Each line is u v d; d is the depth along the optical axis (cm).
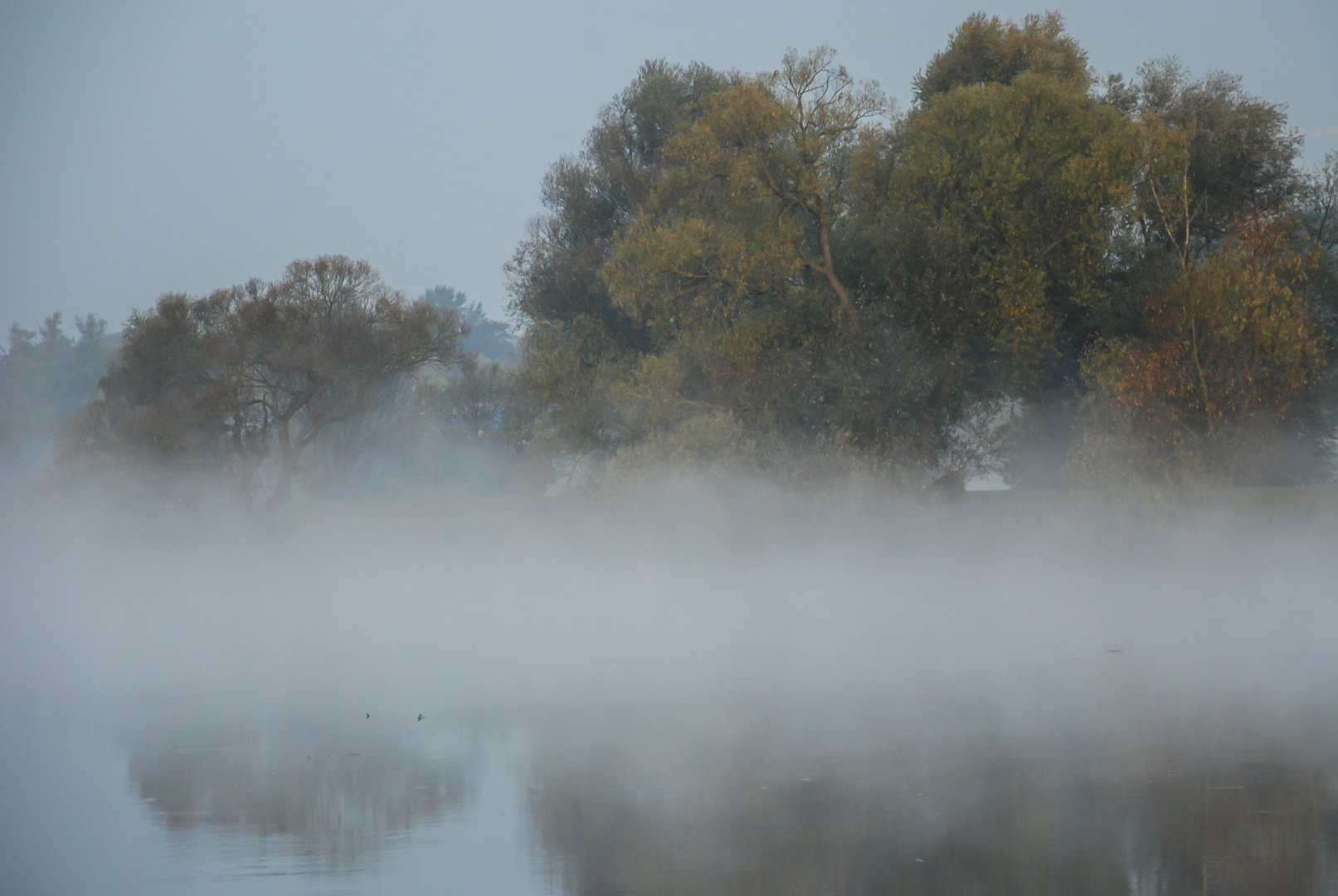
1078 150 5519
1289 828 1389
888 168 5853
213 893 1216
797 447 5569
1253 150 5922
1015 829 1405
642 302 5684
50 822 1484
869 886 1209
